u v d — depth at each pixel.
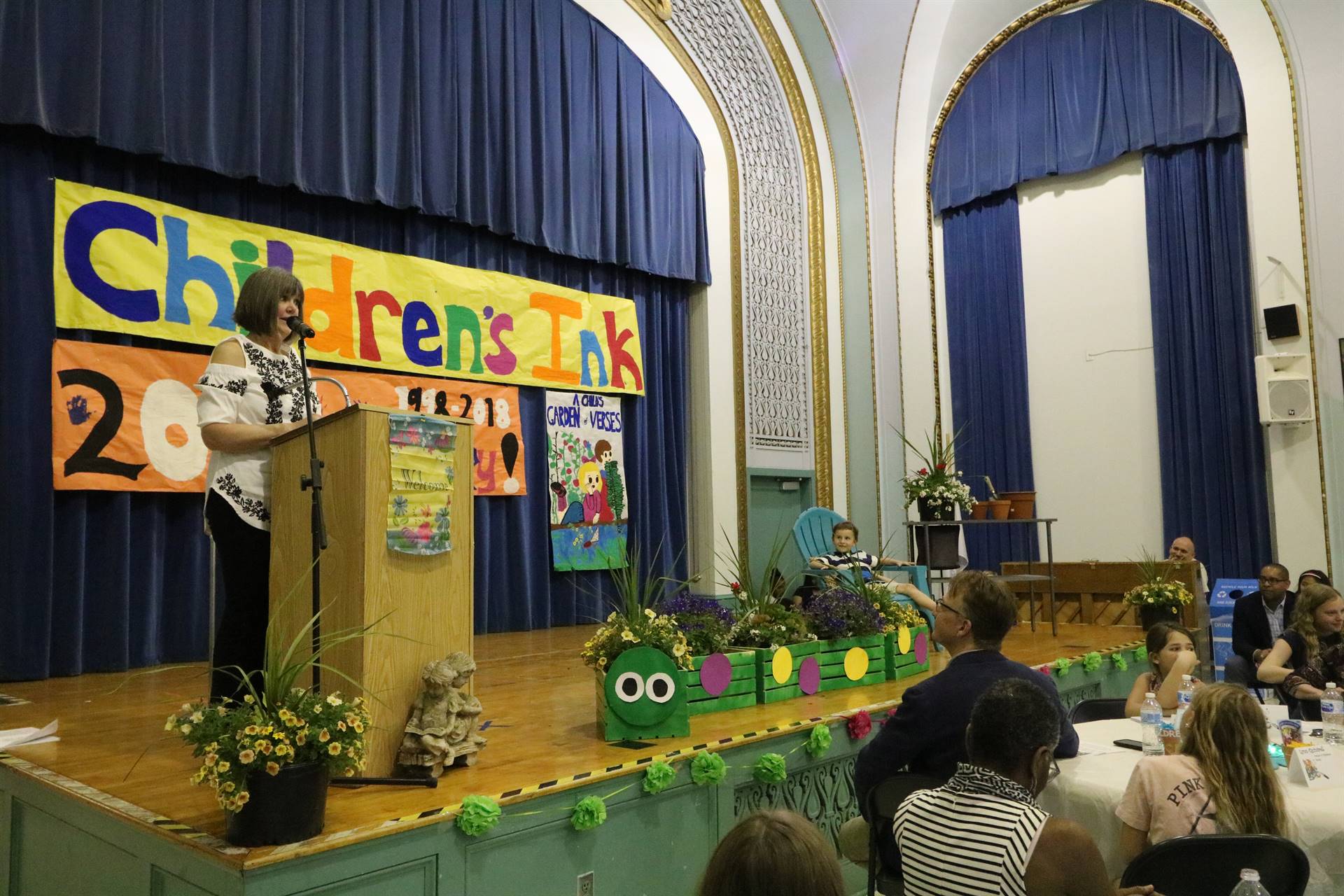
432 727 2.26
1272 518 6.59
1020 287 7.82
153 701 3.57
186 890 1.81
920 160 8.22
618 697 2.71
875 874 2.29
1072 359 7.62
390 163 5.58
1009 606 2.31
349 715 1.87
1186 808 2.04
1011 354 7.82
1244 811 2.01
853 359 8.28
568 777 2.28
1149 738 2.58
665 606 3.32
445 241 6.02
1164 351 7.07
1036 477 7.75
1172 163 7.14
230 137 4.95
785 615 3.52
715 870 1.10
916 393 8.12
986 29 7.91
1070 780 2.37
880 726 3.24
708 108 7.51
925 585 5.80
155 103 4.63
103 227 4.55
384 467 2.30
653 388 7.15
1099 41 7.45
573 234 6.50
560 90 6.52
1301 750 2.33
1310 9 6.27
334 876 1.80
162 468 4.66
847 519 8.16
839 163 8.35
